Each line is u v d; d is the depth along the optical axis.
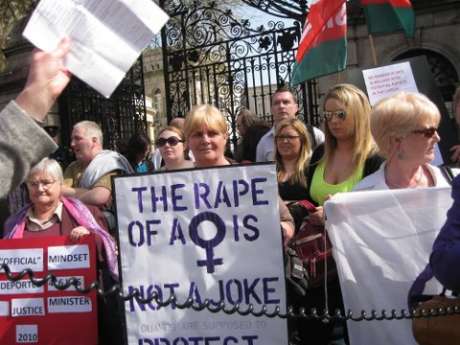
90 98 9.44
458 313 1.75
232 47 9.16
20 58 9.27
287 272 2.65
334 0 4.73
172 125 5.18
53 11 1.45
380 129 2.52
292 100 5.26
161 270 2.27
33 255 2.88
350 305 2.38
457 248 1.78
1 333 2.87
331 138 3.24
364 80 4.30
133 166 6.80
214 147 3.27
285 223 2.81
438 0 8.76
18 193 4.34
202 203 2.25
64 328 2.83
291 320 2.24
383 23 5.40
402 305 2.33
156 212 2.28
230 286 2.23
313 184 3.31
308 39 4.87
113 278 3.00
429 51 9.23
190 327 2.24
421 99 2.48
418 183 2.57
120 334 2.89
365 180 2.67
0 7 9.52
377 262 2.35
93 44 1.48
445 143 3.98
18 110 1.25
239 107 9.36
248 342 2.22
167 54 9.58
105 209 4.47
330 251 2.72
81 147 4.79
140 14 1.52
